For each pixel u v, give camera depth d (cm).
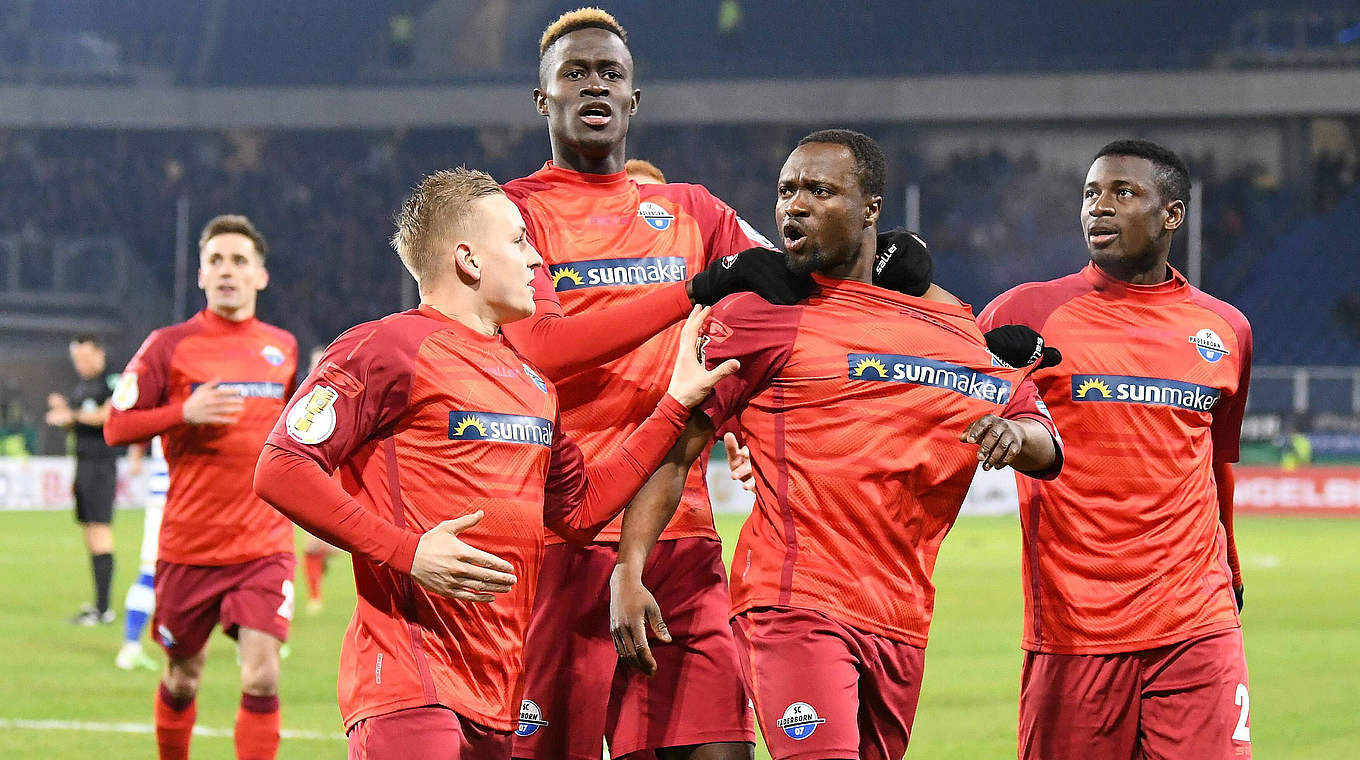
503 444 439
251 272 875
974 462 488
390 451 431
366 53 4894
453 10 4988
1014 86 4412
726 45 4759
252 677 769
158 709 798
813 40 4906
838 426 475
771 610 478
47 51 4853
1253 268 4188
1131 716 564
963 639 1375
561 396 568
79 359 1474
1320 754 873
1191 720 548
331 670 1167
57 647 1286
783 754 464
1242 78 4294
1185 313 578
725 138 4641
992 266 4366
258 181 4612
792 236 476
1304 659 1265
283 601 796
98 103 4681
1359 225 4216
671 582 563
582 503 473
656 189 618
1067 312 579
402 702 420
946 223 4416
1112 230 573
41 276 4003
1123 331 571
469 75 4700
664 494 488
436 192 451
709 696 562
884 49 4872
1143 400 562
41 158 4709
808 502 477
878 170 480
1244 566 2114
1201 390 568
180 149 4794
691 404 476
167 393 852
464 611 430
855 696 463
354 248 4528
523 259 454
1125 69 4388
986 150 4544
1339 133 4362
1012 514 3241
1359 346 3994
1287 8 4612
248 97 4719
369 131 4791
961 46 4834
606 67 587
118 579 1881
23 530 2638
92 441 1468
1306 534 2720
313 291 4453
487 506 435
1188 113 4334
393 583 425
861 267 488
